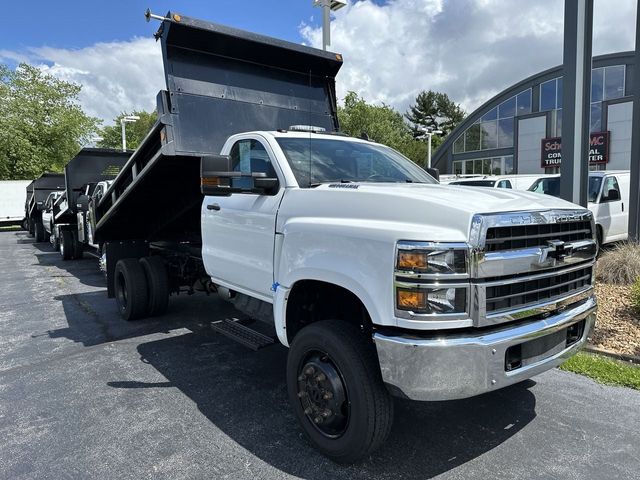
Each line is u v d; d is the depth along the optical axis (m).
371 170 4.20
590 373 4.38
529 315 2.83
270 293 3.83
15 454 3.23
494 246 2.66
